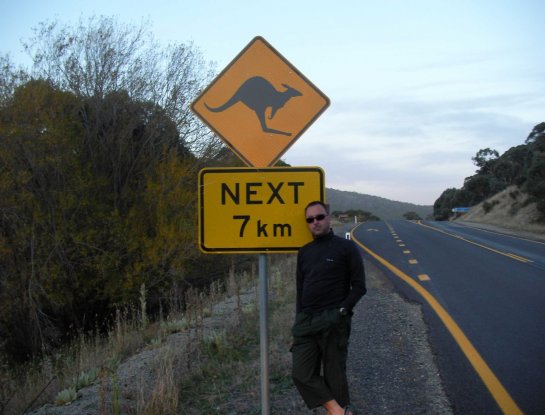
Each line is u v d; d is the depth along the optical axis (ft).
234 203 12.66
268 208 12.63
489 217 154.81
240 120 12.88
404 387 16.65
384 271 46.01
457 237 86.79
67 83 43.21
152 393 14.87
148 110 46.44
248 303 29.32
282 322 24.00
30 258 38.06
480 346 21.42
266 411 12.18
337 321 11.98
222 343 20.48
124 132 43.86
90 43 44.21
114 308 42.06
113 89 44.55
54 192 38.70
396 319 26.43
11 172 37.40
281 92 12.94
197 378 17.25
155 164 44.78
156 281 41.60
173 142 47.11
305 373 12.26
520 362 19.30
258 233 12.60
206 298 32.37
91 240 39.73
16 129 36.68
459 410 14.92
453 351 20.65
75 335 39.17
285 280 37.58
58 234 38.01
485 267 47.34
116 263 40.06
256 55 12.98
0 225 37.24
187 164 46.06
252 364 18.60
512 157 267.59
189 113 47.62
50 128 37.78
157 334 24.12
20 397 18.48
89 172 41.06
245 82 12.94
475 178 273.13
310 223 12.32
